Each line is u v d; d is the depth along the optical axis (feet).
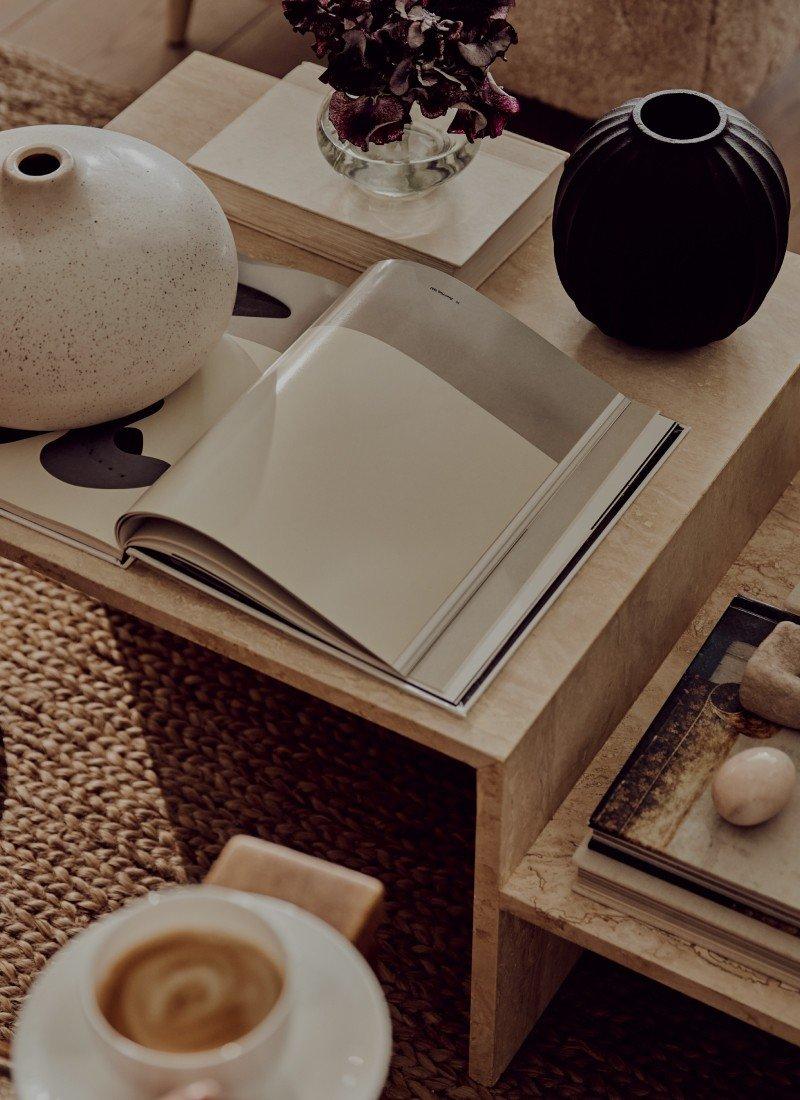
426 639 2.56
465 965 3.36
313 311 3.30
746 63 5.62
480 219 3.47
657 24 5.53
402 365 2.90
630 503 2.86
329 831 3.61
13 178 2.69
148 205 2.79
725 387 3.17
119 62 6.50
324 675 2.55
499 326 3.06
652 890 2.53
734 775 2.48
